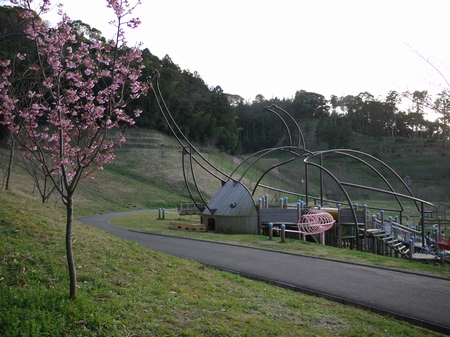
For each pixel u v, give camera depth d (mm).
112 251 9156
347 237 20516
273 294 8734
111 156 7668
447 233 31141
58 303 5602
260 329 6172
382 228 20750
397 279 10578
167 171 66188
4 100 6465
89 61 7062
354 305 8500
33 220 9711
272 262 12523
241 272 11047
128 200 49781
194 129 94625
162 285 7699
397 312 7918
